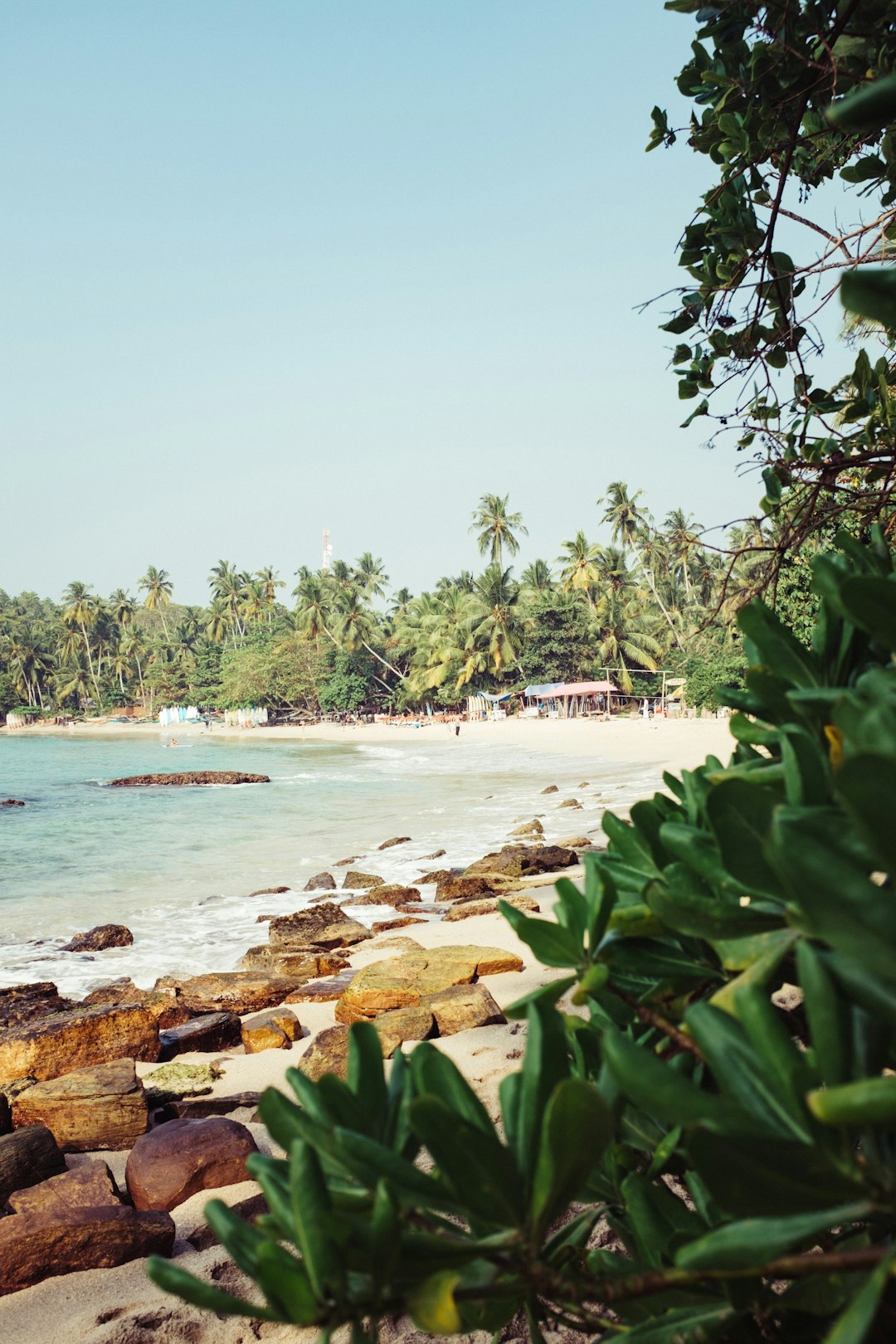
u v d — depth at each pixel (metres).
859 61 2.59
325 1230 0.68
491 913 9.66
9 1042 5.66
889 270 0.65
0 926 13.03
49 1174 4.17
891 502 3.02
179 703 114.44
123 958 10.14
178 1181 3.95
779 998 3.71
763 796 0.81
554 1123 0.68
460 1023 5.68
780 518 3.26
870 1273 0.82
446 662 78.94
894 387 3.17
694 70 2.91
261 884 15.56
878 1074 0.68
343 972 8.00
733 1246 0.64
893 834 0.51
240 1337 3.01
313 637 95.12
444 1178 0.74
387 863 16.42
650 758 41.22
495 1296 0.74
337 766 49.28
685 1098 0.67
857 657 0.99
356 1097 0.88
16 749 75.69
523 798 27.12
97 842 22.08
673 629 71.56
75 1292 3.32
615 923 1.02
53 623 132.62
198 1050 6.16
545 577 84.25
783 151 2.96
